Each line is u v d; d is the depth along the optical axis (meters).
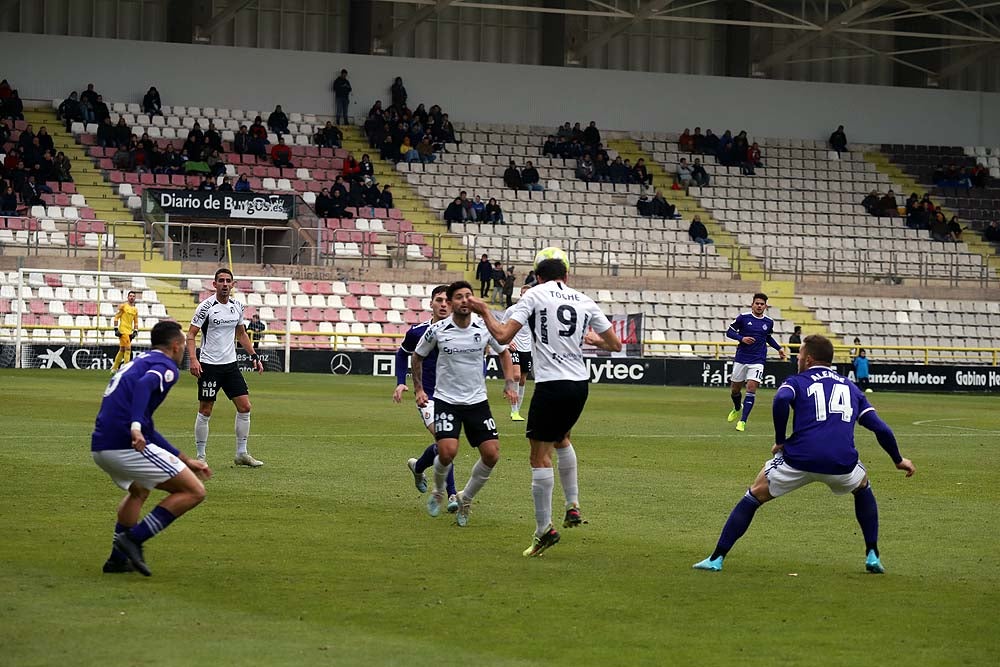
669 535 17.52
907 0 81.94
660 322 73.19
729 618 12.55
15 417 32.78
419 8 83.25
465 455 26.73
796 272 78.56
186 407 38.06
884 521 19.12
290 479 22.47
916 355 76.50
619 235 79.00
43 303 63.62
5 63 75.69
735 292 75.56
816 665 10.87
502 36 86.75
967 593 13.91
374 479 22.64
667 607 12.98
